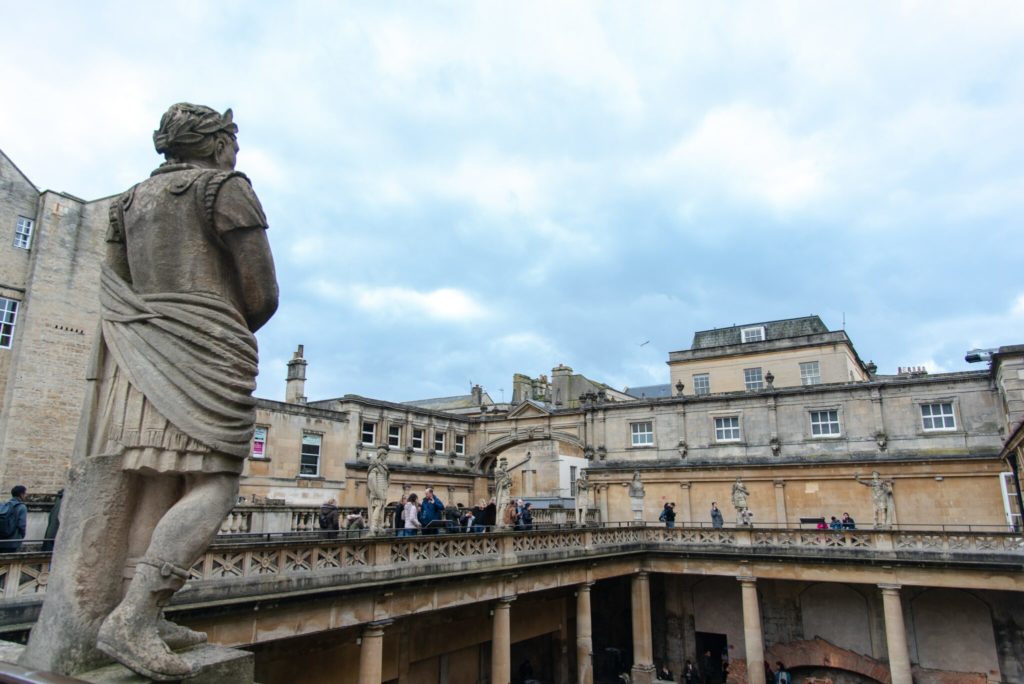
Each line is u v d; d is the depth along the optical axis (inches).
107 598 134.7
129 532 140.0
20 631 376.8
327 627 586.2
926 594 1219.9
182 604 463.5
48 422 974.4
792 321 2000.5
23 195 1020.5
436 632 911.0
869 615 1254.9
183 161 159.8
